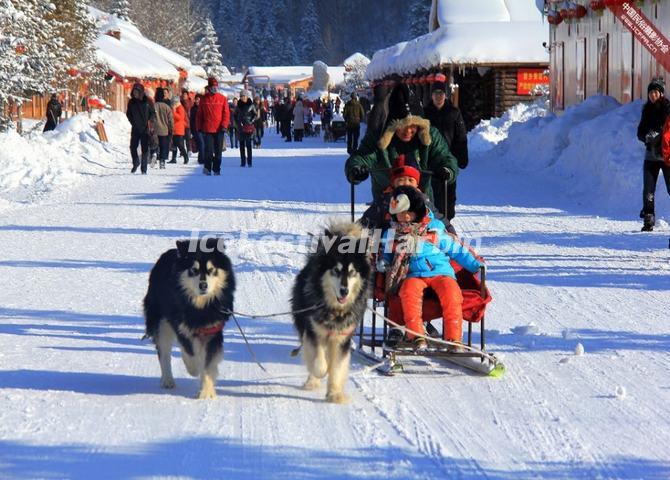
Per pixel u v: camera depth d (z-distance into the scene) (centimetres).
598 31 2803
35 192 2214
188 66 7650
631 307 976
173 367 773
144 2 9700
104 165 2995
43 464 521
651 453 543
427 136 859
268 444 560
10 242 1441
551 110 3438
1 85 3028
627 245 1379
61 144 3209
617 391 662
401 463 525
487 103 4272
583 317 933
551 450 549
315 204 1912
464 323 912
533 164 2561
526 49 3966
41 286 1098
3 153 2523
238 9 17288
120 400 660
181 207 1870
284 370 759
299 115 4859
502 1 4469
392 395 678
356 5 16912
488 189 2202
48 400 655
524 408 639
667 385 693
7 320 925
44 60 3406
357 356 796
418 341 730
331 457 536
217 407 645
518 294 1049
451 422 607
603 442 564
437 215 818
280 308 975
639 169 1867
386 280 753
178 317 662
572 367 750
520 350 810
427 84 4350
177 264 658
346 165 873
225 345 849
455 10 4450
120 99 5922
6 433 577
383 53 5484
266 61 16850
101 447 552
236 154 3619
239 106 2916
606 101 2564
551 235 1486
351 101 3472
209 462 526
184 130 3128
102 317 945
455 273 791
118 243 1426
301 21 17088
